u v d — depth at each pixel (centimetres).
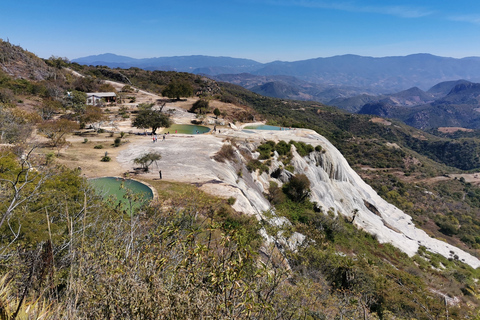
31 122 3612
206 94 9844
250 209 2364
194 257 368
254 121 7600
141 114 4831
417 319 1431
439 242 5203
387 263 3334
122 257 429
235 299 346
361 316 938
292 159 4812
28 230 686
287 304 644
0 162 1177
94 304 315
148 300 309
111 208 1019
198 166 3105
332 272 1758
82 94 6662
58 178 1238
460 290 2753
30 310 294
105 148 3606
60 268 408
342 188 5312
